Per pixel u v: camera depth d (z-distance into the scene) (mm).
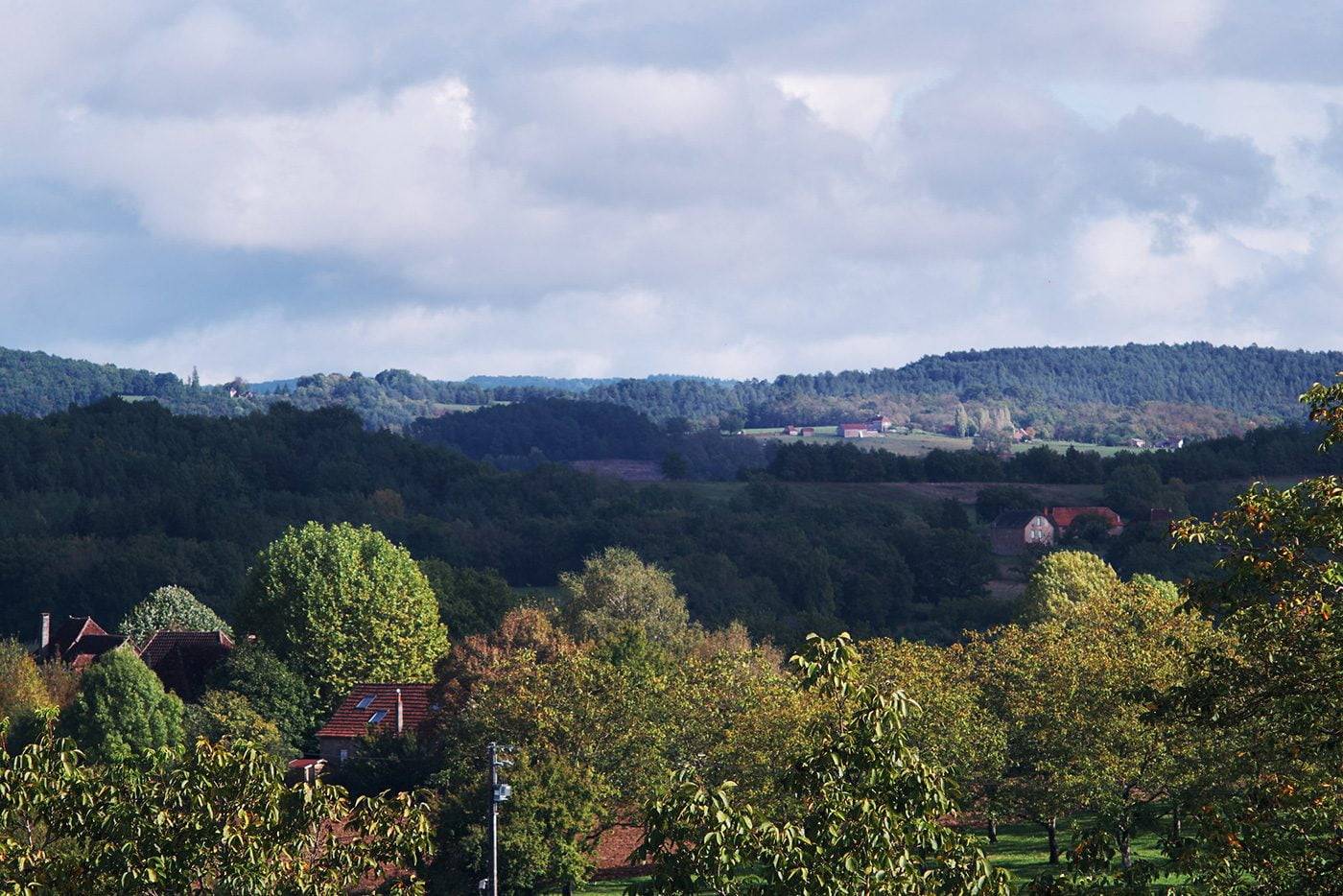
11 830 34812
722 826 29781
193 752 35438
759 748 101750
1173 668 94938
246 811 34250
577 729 108688
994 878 31188
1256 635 39594
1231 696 39656
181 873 33469
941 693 107875
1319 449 38906
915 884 30297
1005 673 122562
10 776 33500
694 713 114125
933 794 31156
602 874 112812
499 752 95625
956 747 101375
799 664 32594
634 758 108000
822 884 29531
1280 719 41562
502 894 93812
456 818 92562
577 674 111875
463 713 117562
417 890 36781
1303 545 37844
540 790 95500
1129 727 91375
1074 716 97062
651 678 116625
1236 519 38562
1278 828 35625
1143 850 85875
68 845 38062
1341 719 36938
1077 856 36812
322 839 37656
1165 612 118562
